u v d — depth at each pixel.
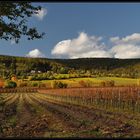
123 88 57.28
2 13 18.75
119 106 51.56
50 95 117.75
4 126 23.97
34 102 72.94
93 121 29.23
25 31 20.55
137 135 18.33
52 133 19.50
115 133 19.95
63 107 52.97
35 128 23.83
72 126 25.30
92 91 70.94
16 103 67.88
